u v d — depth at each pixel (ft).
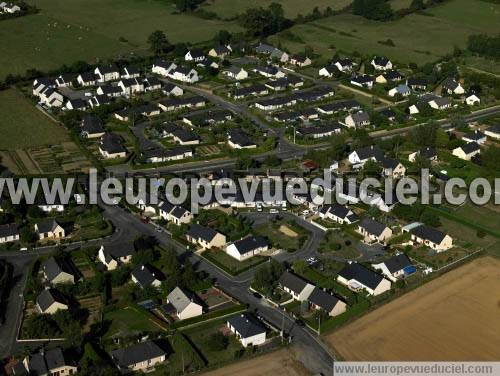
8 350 524.93
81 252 652.89
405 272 636.07
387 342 543.80
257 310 580.71
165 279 618.44
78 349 520.42
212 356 524.11
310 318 568.41
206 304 586.45
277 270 616.39
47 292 575.79
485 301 600.39
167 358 519.60
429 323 568.82
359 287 610.65
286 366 513.86
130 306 583.17
